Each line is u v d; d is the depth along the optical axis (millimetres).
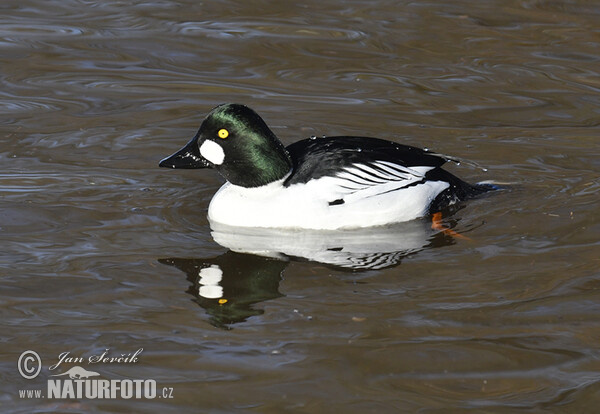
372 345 8945
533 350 8875
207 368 8539
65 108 15547
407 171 12055
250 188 11711
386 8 20578
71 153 13867
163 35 18891
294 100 16141
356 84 16891
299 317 9469
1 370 8469
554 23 19844
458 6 20703
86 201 12352
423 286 10180
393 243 11344
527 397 8164
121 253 10922
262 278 10359
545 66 17672
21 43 18250
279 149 11656
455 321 9398
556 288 10109
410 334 9141
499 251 11062
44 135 14461
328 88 16703
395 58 18047
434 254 11008
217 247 11148
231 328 9250
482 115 15656
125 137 14539
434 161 12367
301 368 8547
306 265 10703
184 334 9133
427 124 15242
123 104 15828
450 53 18266
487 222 11898
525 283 10234
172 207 12320
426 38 18969
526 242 11305
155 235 11453
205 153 11664
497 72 17422
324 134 14766
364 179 11812
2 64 17203
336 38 18938
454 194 12367
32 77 16766
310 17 20094
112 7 20438
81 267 10523
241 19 19891
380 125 15164
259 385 8289
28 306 9609
